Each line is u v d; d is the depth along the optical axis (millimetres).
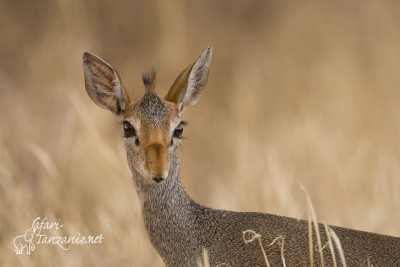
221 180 18906
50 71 22438
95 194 17484
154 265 14633
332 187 16953
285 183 15727
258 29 26703
